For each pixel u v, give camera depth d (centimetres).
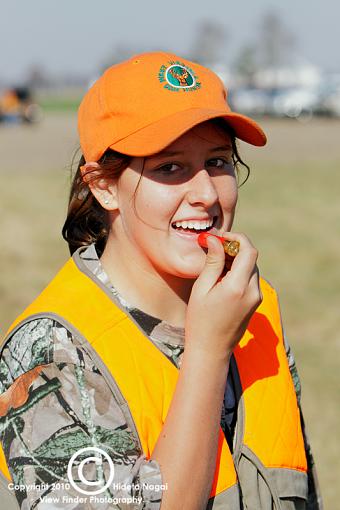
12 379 173
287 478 191
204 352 171
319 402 587
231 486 180
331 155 2200
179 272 183
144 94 183
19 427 166
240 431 191
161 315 189
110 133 184
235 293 172
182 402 168
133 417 170
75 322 175
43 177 1708
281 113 4369
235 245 177
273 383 200
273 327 211
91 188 191
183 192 182
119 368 173
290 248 1081
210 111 182
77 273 191
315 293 874
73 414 167
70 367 170
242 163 207
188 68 190
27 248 1056
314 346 709
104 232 204
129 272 189
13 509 166
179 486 162
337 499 457
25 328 176
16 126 3766
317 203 1431
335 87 4441
